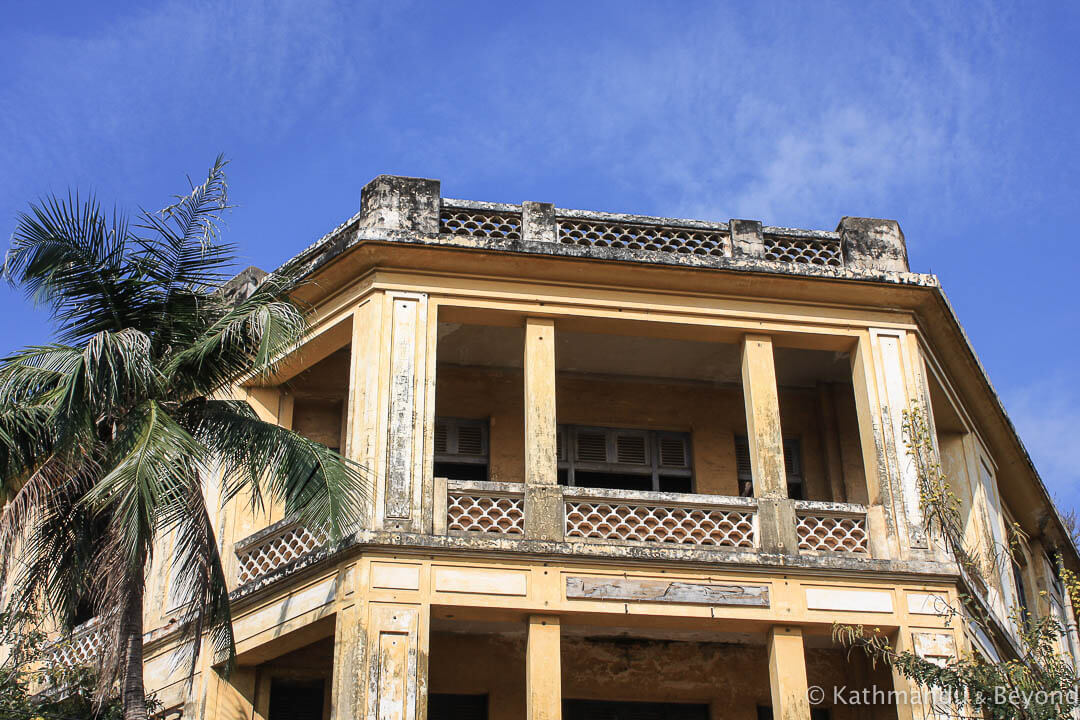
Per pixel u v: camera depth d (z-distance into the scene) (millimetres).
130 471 11922
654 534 14922
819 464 18219
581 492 14852
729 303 16281
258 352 12828
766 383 15930
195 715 15203
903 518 15273
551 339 15719
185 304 13547
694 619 14328
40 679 15680
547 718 13641
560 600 14117
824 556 14820
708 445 18188
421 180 16297
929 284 16469
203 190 13742
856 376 16344
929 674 13438
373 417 14789
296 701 15773
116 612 12516
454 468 17516
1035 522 21891
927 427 15898
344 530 14211
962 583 15055
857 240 16844
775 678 14305
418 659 13555
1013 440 19594
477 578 14070
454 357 17828
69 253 13156
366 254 15625
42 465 12805
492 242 15758
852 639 13734
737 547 14828
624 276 16078
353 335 15648
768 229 16844
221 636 13742
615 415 18141
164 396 13273
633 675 16297
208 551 13180
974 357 17609
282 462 13117
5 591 14875
